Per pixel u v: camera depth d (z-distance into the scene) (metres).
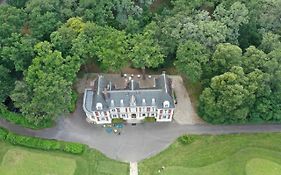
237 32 139.88
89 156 128.88
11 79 135.88
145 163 126.75
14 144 131.38
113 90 129.38
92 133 133.62
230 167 124.50
